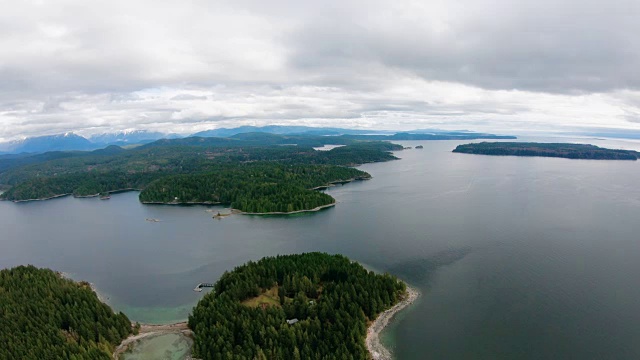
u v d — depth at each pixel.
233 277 148.00
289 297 143.75
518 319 131.25
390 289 144.00
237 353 110.69
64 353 107.00
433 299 145.75
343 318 122.50
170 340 125.12
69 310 127.75
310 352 110.00
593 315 132.50
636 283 155.25
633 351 113.44
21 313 124.12
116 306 153.50
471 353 114.38
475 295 148.25
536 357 112.00
